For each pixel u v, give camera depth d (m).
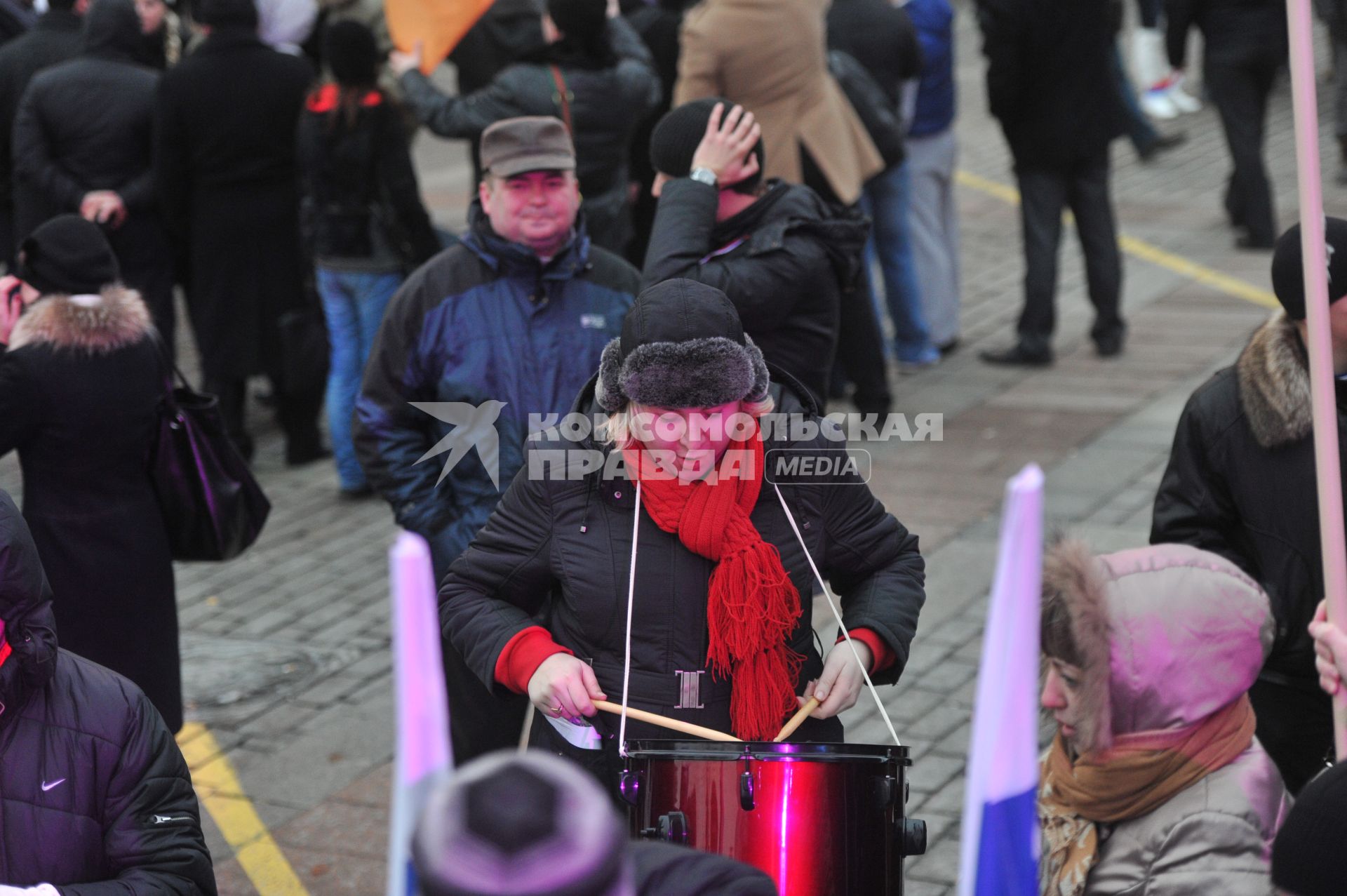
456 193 16.33
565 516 3.73
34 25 11.12
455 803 1.72
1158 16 18.45
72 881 3.24
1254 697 4.30
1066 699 2.91
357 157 8.73
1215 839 2.85
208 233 9.68
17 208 9.97
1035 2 10.36
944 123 11.12
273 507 9.64
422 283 5.18
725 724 3.64
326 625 7.94
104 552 5.41
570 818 1.71
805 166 8.68
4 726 3.21
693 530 3.57
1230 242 14.09
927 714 6.49
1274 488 4.09
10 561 3.14
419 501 5.24
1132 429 9.84
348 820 6.06
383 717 6.93
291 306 9.84
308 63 9.72
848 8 10.24
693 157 4.86
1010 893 2.06
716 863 2.52
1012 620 2.01
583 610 3.68
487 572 3.83
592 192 8.16
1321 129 18.03
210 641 7.76
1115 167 17.14
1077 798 2.98
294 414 10.21
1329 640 3.35
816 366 5.02
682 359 3.39
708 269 4.71
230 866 5.75
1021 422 10.06
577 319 5.16
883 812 3.28
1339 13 15.25
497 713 5.22
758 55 8.41
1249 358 4.13
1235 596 2.89
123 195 9.63
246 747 6.66
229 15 9.47
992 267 13.95
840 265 4.98
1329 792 2.38
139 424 5.41
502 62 10.37
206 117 9.45
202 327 9.90
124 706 3.33
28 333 5.24
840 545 3.87
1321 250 3.28
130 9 9.77
